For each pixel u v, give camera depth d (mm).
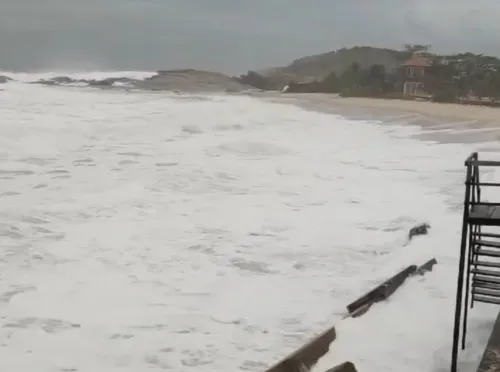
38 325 6668
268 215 12367
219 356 5984
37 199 13227
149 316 6977
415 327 5859
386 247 10016
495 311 6078
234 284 8156
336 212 12742
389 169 18781
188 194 14406
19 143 21188
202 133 26797
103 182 15406
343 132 29062
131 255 9406
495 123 33562
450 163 20047
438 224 11227
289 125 31094
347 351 5359
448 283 7250
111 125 27031
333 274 8617
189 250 9750
